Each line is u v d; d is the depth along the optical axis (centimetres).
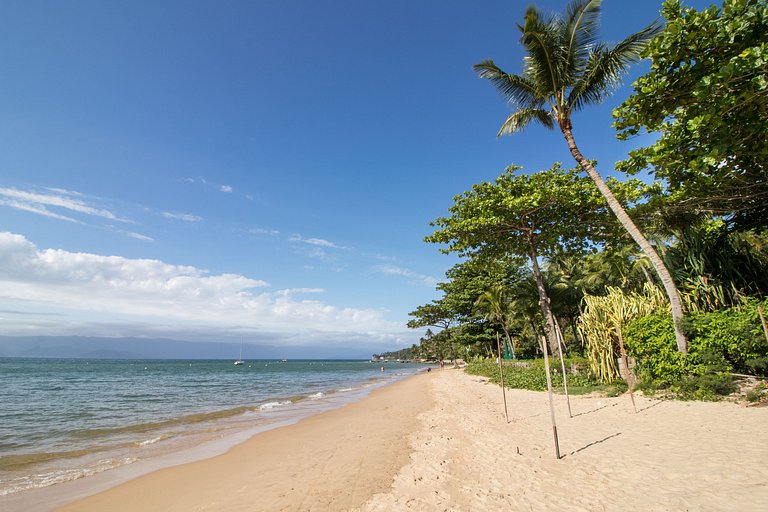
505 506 500
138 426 1443
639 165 1075
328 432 1188
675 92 894
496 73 1593
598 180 1390
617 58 1398
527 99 1622
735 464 533
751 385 958
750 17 744
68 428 1415
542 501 502
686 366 1080
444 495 561
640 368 1266
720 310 1133
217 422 1518
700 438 681
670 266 1377
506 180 2225
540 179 2102
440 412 1403
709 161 888
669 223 1697
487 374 2916
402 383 3519
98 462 925
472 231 2181
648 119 970
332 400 2281
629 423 873
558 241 2278
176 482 752
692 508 425
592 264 3681
